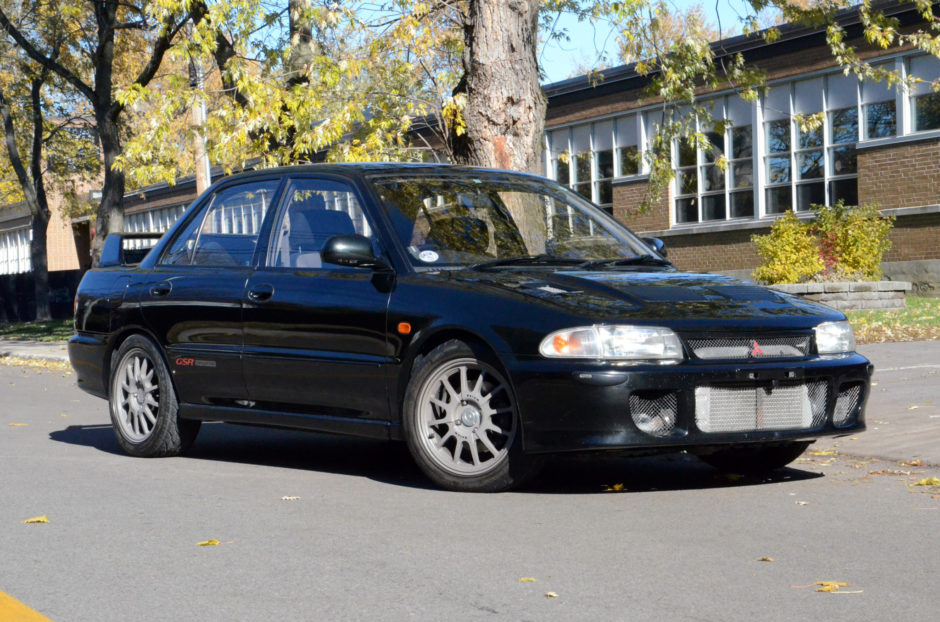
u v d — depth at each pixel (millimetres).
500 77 11438
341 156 12148
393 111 12281
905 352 13258
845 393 6141
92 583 4367
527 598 4043
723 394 5727
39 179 36969
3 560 4777
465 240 6621
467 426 6047
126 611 3980
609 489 6148
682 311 5844
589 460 7250
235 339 7043
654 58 14266
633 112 27906
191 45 12383
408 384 6160
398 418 6281
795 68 24078
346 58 12531
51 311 41656
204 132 12383
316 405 6672
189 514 5668
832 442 7570
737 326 5824
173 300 7438
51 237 55531
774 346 5902
